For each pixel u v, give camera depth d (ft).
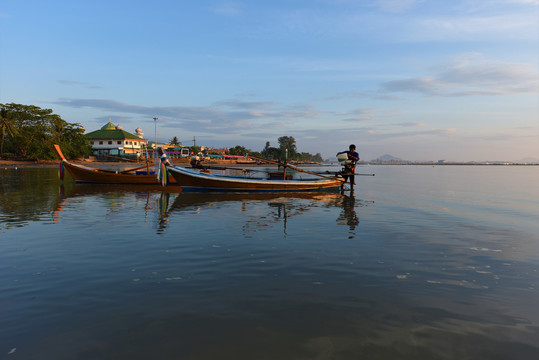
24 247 21.95
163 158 60.95
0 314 12.32
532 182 102.22
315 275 16.61
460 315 12.31
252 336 10.78
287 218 33.91
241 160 433.07
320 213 37.50
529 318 12.11
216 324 11.57
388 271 17.25
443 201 49.57
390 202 48.34
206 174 60.80
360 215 35.96
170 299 13.66
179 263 18.53
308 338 10.69
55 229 27.89
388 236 25.58
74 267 17.80
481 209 41.01
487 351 10.00
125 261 18.90
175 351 9.92
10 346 10.19
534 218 34.32
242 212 38.09
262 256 19.94
